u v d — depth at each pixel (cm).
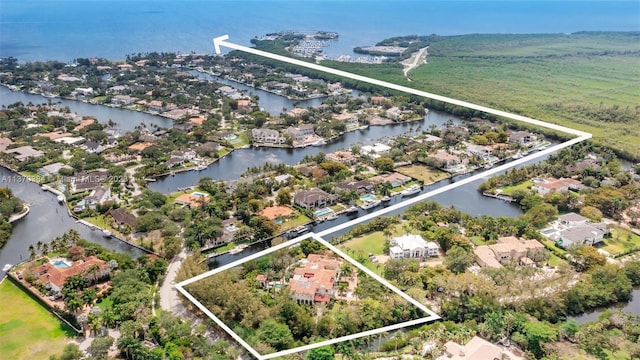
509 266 19362
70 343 15688
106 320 16238
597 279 18750
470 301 17075
